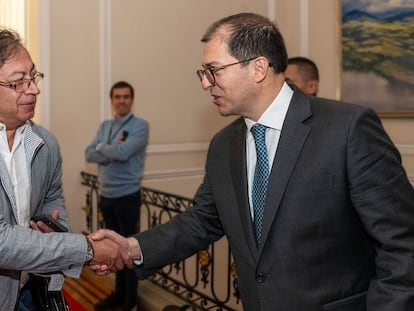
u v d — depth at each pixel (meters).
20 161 1.59
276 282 1.33
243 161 1.46
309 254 1.30
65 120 4.68
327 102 1.37
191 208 1.77
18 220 1.56
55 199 1.87
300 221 1.29
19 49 1.46
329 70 5.23
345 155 1.26
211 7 5.49
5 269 1.51
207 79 1.37
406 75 4.55
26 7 4.62
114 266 1.69
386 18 4.66
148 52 5.10
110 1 4.82
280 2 5.80
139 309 3.53
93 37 4.77
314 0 5.37
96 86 4.83
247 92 1.34
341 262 1.32
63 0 4.59
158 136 5.24
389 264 1.21
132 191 3.59
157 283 3.73
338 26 5.04
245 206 1.41
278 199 1.30
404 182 1.26
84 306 3.52
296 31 5.62
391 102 4.68
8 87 1.44
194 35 5.41
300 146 1.31
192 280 4.78
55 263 1.50
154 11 5.11
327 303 1.30
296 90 1.41
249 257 1.38
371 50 4.79
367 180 1.22
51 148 1.73
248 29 1.32
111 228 3.70
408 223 1.22
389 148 1.28
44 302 1.64
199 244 1.73
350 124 1.27
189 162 5.50
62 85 4.64
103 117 4.88
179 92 5.36
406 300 1.17
